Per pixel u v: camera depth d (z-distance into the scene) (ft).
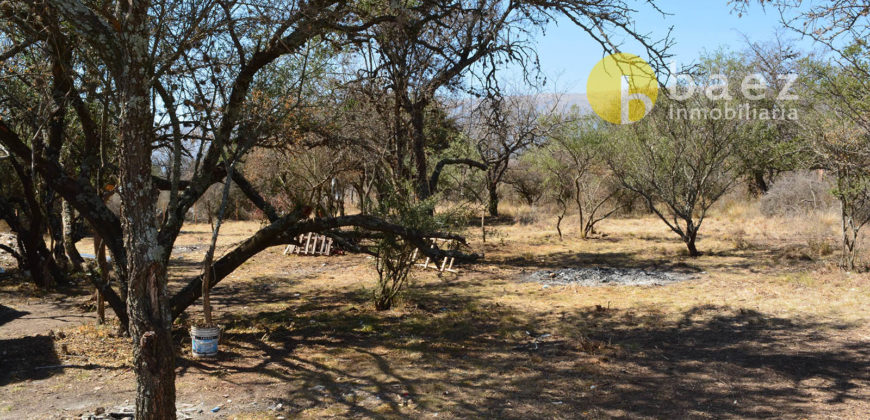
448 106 55.26
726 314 30.35
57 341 24.76
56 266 41.52
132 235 12.85
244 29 23.11
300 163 50.88
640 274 43.19
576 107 68.18
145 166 12.85
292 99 25.32
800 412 17.22
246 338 26.63
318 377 21.07
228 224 97.96
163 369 13.00
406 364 22.77
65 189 22.12
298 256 58.23
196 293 25.52
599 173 70.74
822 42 20.79
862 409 17.25
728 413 17.31
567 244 63.46
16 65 21.83
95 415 16.66
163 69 19.08
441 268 47.11
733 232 66.64
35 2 18.21
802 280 37.96
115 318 29.63
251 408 17.88
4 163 48.06
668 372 21.45
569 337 26.78
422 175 49.39
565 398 18.90
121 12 12.89
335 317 31.37
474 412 17.67
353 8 26.53
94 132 23.85
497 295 37.47
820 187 71.26
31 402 17.88
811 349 23.77
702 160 51.96
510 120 60.29
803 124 41.37
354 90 34.14
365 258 56.49
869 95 30.27
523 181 105.19
